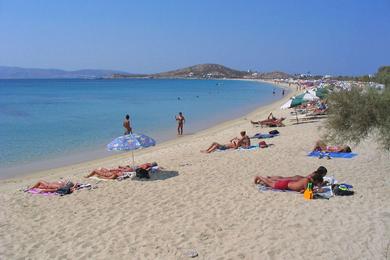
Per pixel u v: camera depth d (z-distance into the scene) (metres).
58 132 29.38
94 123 34.56
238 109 47.53
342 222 8.80
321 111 31.11
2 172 17.55
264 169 14.31
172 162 16.47
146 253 7.74
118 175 13.99
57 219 9.98
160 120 36.59
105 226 9.30
